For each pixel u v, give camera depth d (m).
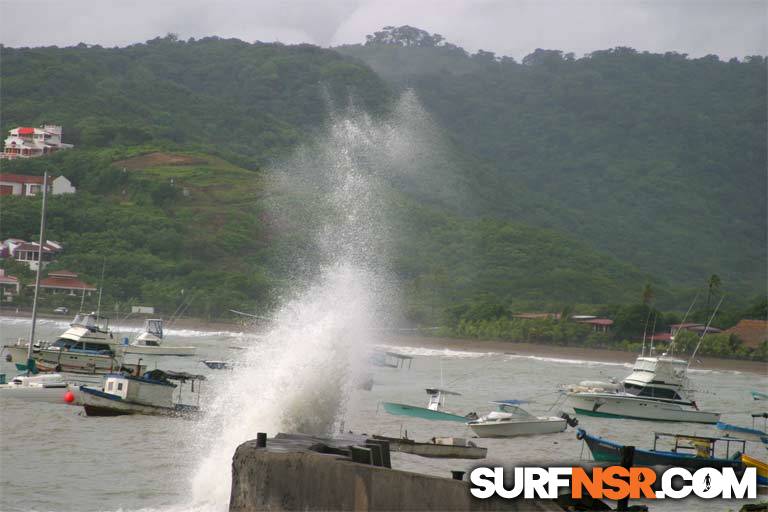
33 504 82.88
